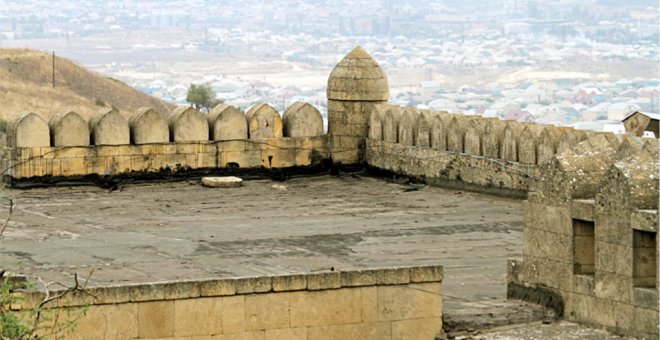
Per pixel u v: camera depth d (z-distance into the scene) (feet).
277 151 171.94
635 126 164.14
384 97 175.11
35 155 159.43
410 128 167.84
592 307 99.86
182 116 166.81
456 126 161.48
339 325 98.99
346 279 98.78
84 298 93.66
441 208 151.43
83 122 161.58
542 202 103.91
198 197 158.51
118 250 126.11
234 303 96.63
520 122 156.66
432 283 100.68
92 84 474.90
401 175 169.27
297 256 124.67
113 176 163.12
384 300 99.81
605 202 98.22
